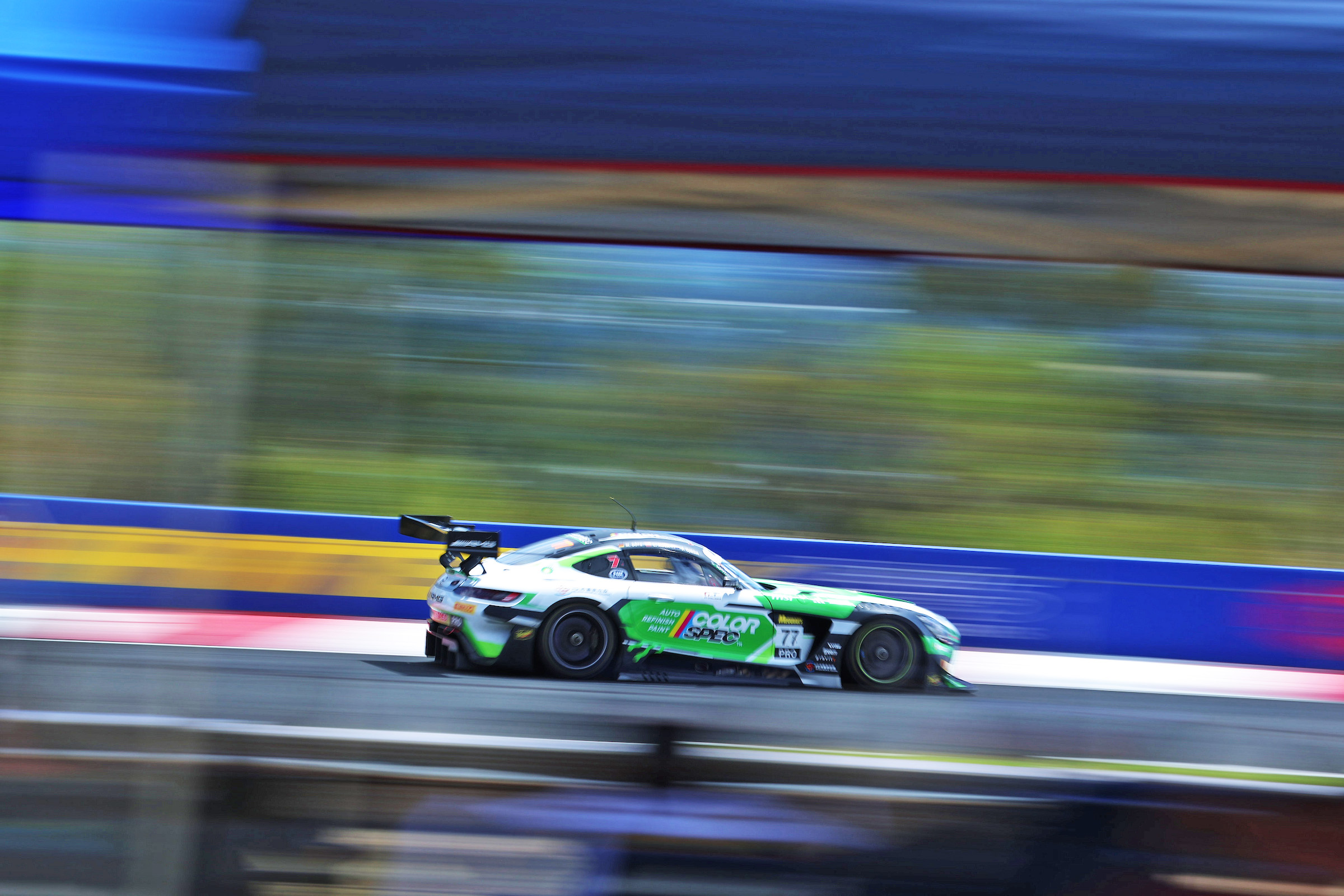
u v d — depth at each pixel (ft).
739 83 6.00
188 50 6.07
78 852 6.27
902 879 6.84
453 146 5.97
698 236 6.15
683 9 6.07
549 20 6.06
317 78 6.03
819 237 6.15
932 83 6.01
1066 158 5.94
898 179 5.93
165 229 6.09
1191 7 6.10
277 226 6.17
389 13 6.09
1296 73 6.00
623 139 5.94
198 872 6.55
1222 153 5.93
